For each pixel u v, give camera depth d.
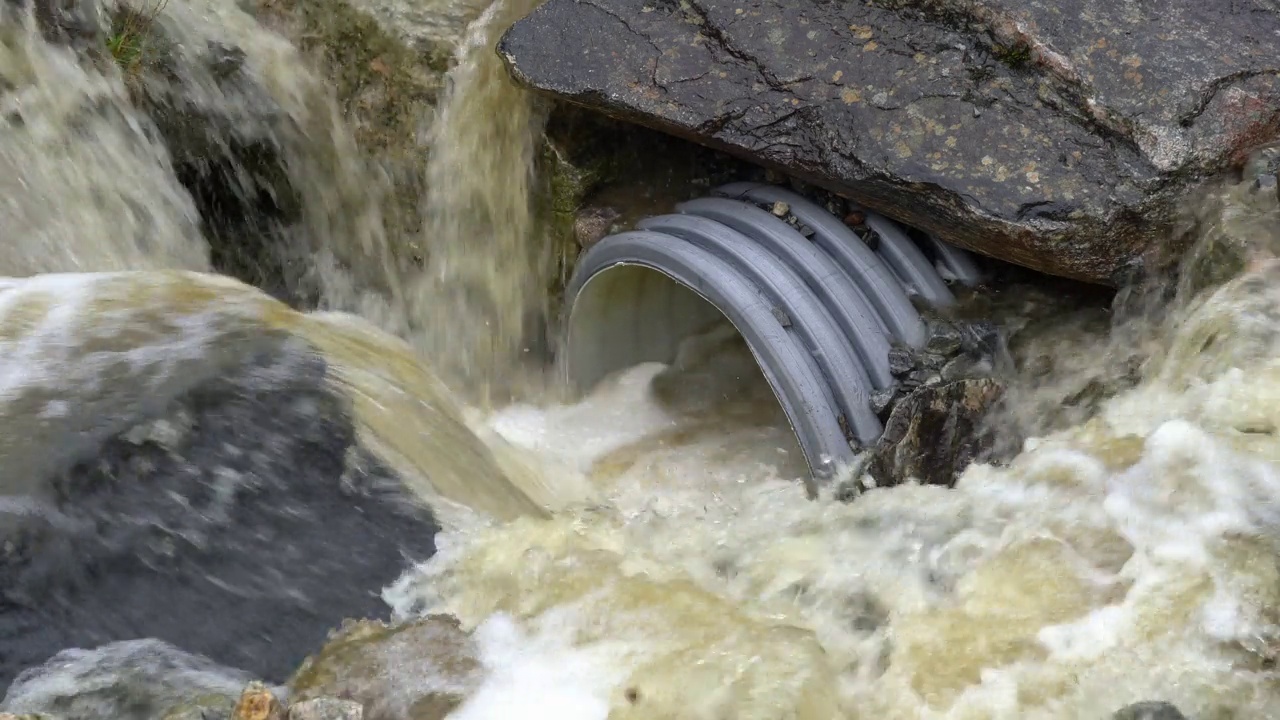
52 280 4.40
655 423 6.29
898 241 5.52
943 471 4.93
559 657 3.40
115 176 6.51
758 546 4.07
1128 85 4.92
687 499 5.55
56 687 3.16
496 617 3.56
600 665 3.37
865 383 5.18
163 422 3.85
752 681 3.29
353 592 3.59
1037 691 3.27
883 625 3.59
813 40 5.50
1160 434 3.95
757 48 5.55
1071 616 3.46
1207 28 5.10
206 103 6.95
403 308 7.28
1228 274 4.58
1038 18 5.11
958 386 5.01
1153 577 3.50
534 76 5.84
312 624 3.47
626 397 6.49
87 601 3.37
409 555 3.77
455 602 3.64
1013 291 5.44
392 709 3.21
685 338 6.74
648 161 6.49
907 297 5.41
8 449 3.61
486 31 6.65
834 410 5.13
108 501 3.58
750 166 6.20
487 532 3.93
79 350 4.07
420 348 7.19
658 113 5.55
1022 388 5.04
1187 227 4.86
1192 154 4.79
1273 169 4.77
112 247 6.43
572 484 5.58
